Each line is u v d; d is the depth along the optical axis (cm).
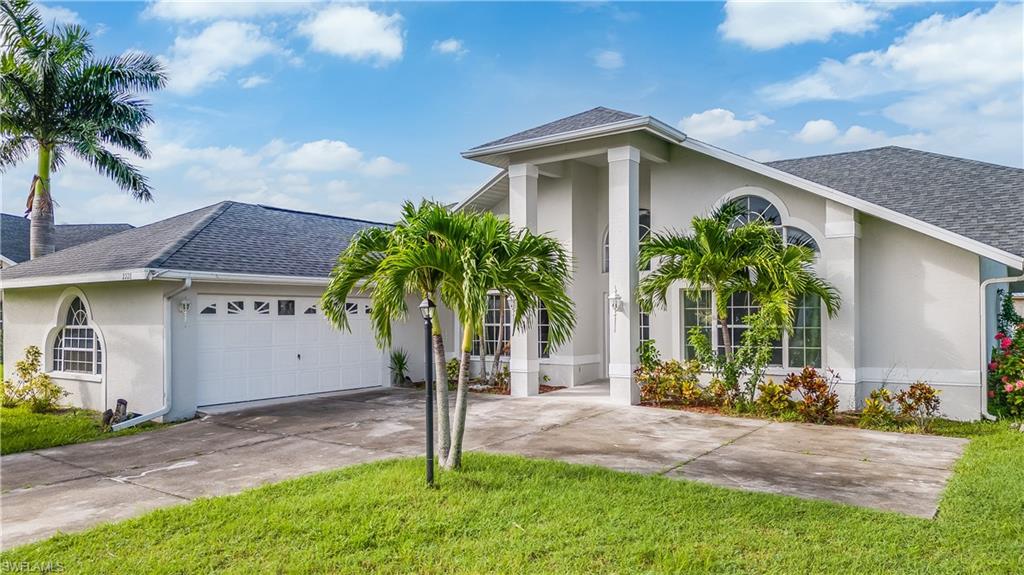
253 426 1113
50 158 2062
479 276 646
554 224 1608
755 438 970
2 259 2264
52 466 863
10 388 1376
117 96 2056
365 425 1107
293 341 1409
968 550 514
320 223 1873
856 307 1184
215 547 543
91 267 1289
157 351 1191
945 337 1133
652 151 1355
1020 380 1073
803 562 495
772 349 1277
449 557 519
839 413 1162
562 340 761
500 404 1304
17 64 1905
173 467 846
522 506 628
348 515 606
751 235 1167
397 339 1652
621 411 1214
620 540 544
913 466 797
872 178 1375
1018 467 759
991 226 1094
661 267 1241
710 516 598
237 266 1285
